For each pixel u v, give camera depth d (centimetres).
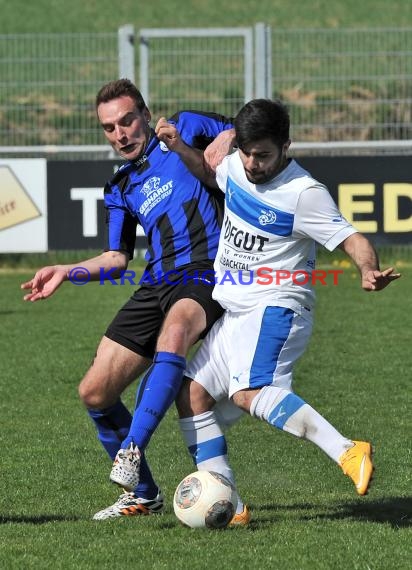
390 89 6394
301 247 1752
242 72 7362
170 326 1811
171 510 1950
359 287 5059
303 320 1767
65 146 5650
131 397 3069
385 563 1540
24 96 6944
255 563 1545
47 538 1700
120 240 2053
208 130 2034
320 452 2409
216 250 1972
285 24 10544
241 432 2617
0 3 11325
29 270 5809
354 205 5531
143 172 1998
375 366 3347
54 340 3859
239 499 1797
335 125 5700
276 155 1680
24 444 2498
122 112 1961
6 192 5562
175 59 6981
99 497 2048
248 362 1734
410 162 5509
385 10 10731
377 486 2094
